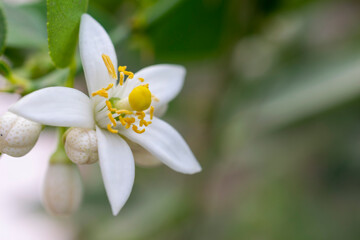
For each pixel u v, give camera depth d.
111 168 0.15
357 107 0.23
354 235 0.25
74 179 0.16
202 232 0.25
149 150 0.16
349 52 0.21
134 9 0.21
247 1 0.21
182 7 0.20
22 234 0.28
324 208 0.26
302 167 0.26
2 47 0.16
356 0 0.23
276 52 0.22
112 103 0.16
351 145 0.24
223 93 0.22
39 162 0.26
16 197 0.27
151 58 0.21
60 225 0.28
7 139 0.15
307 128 0.24
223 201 0.28
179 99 0.24
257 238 0.26
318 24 0.23
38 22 0.19
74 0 0.16
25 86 0.17
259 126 0.22
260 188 0.26
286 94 0.21
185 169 0.16
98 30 0.16
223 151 0.23
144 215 0.26
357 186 0.25
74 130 0.16
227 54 0.22
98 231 0.27
